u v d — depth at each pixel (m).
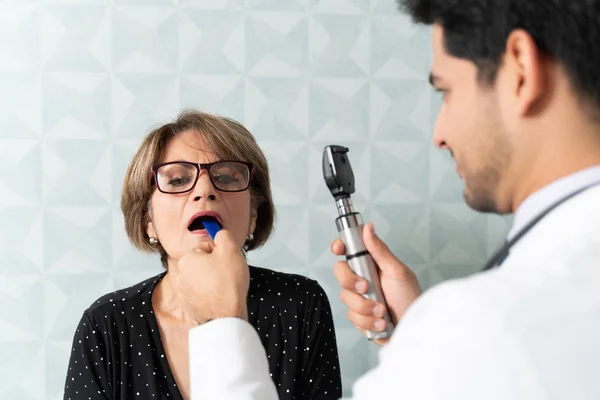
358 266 0.69
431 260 1.54
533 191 0.44
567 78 0.41
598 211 0.38
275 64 1.46
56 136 1.41
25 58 1.40
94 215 1.43
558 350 0.33
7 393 1.42
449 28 0.45
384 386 0.37
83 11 1.41
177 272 1.11
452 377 0.34
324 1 1.47
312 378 1.14
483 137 0.44
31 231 1.42
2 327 1.41
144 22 1.42
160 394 1.06
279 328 1.14
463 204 1.54
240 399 0.52
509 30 0.41
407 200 1.52
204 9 1.44
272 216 1.22
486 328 0.34
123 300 1.11
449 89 0.47
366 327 0.68
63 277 1.43
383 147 1.51
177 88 1.44
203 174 1.06
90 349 1.07
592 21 0.39
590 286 0.35
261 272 1.21
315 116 1.48
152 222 1.12
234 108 1.46
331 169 0.71
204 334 0.57
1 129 1.40
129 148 1.43
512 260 0.40
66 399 1.06
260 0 1.45
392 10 1.49
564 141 0.42
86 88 1.42
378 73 1.50
